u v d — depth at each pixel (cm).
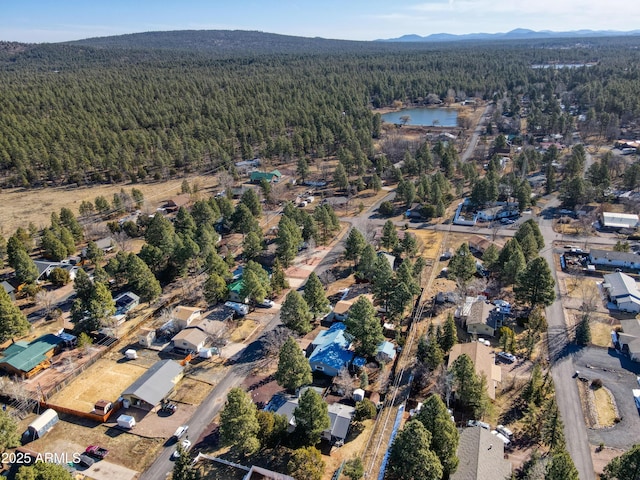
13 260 9681
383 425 5772
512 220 12281
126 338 7788
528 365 6794
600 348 7106
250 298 8556
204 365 7044
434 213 12612
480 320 7506
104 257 10706
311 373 6469
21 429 5891
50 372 6938
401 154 18650
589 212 12288
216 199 13000
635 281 8894
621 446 5381
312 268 10094
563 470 4194
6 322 7300
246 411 5234
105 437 5744
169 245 9850
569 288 8844
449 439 4738
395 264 10106
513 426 5709
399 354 7088
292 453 5359
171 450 5519
